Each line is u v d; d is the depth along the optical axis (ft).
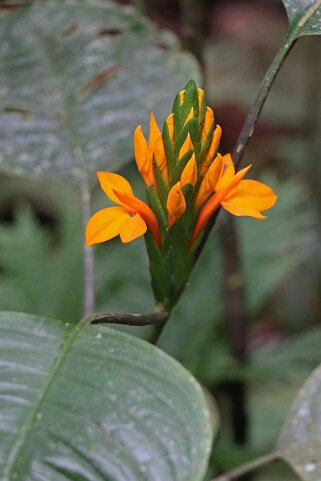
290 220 4.58
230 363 3.83
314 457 2.93
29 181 6.65
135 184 5.30
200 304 4.25
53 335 2.57
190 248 2.75
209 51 6.77
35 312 4.46
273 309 5.83
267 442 4.33
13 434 2.45
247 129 2.78
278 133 6.96
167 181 2.69
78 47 3.45
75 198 4.82
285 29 7.36
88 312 3.09
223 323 4.24
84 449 2.45
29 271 4.54
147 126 3.34
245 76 6.81
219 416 3.80
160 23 6.85
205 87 3.71
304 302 5.79
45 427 2.46
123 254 4.47
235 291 3.83
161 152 2.67
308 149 6.18
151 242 2.73
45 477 2.42
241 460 3.74
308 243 5.72
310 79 6.35
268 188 2.69
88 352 2.55
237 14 7.50
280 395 4.83
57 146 3.35
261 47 7.23
